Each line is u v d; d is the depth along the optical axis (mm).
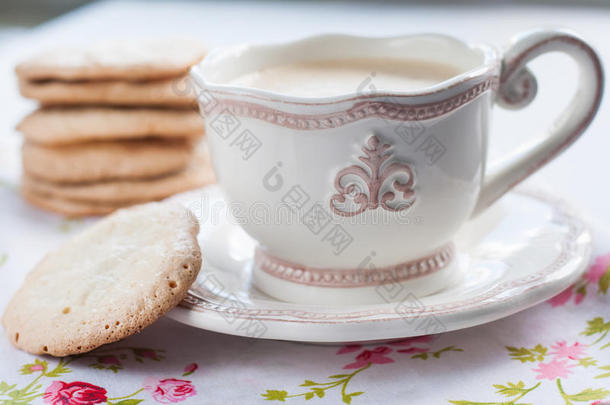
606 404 412
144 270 449
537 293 442
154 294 440
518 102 473
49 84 600
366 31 869
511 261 477
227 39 872
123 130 587
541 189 538
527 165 489
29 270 521
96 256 472
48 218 591
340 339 427
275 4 1065
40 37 974
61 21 1073
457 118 439
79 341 440
